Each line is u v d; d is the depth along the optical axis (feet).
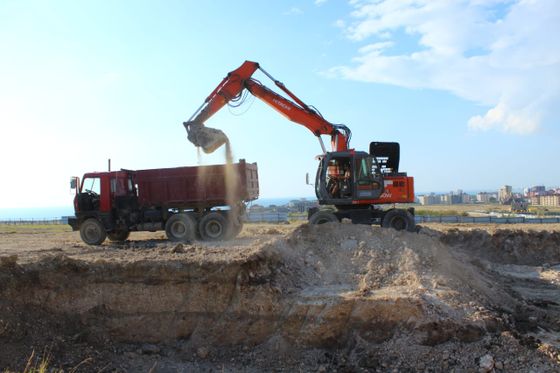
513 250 63.21
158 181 59.93
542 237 64.34
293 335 33.19
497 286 42.68
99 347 33.65
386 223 56.80
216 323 34.65
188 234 58.65
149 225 60.08
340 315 32.91
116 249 52.19
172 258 37.70
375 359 30.45
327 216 56.44
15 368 30.07
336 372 30.12
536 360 28.32
